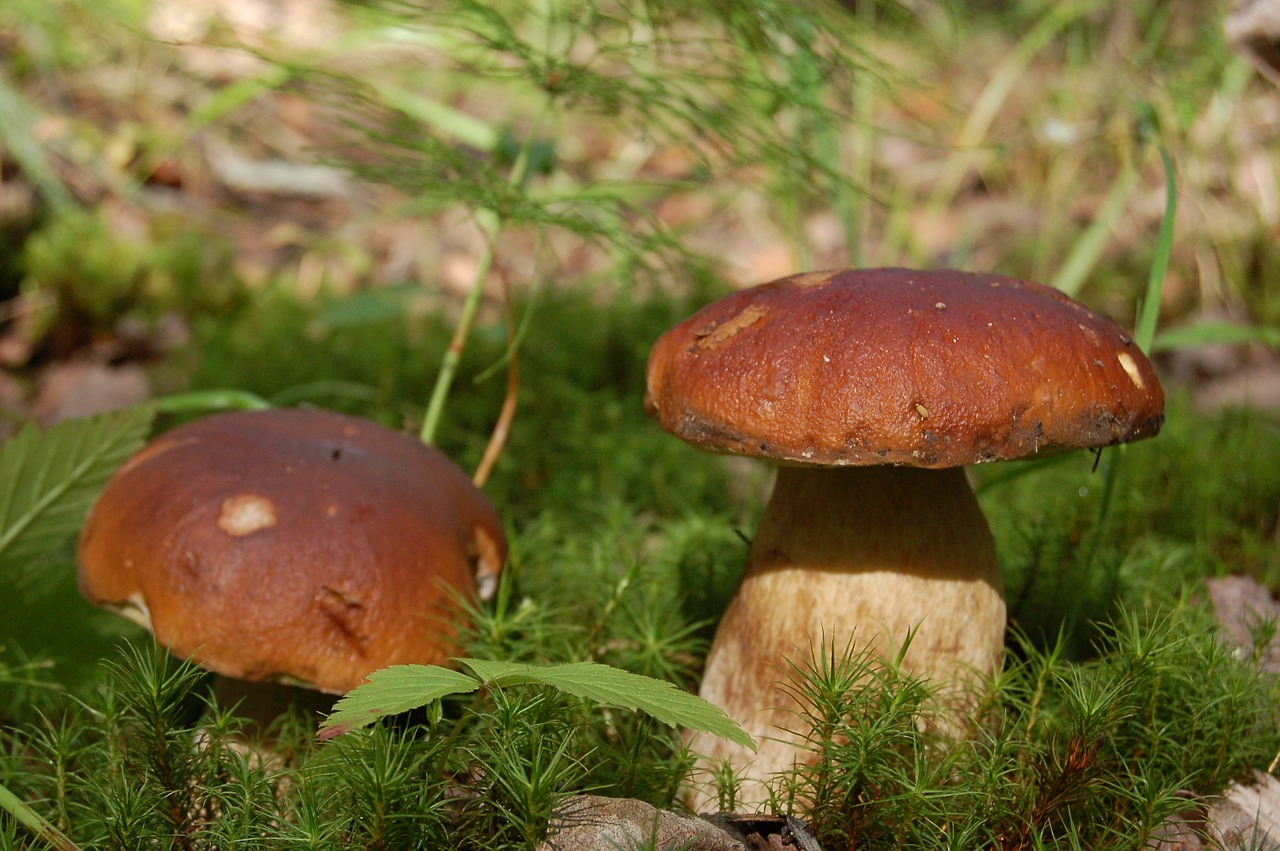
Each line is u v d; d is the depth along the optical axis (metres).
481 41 0.64
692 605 0.64
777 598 0.57
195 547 0.56
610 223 0.66
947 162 1.27
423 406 0.81
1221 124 1.00
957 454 0.53
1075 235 1.12
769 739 0.56
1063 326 0.54
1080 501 0.66
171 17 1.32
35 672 0.60
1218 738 0.56
